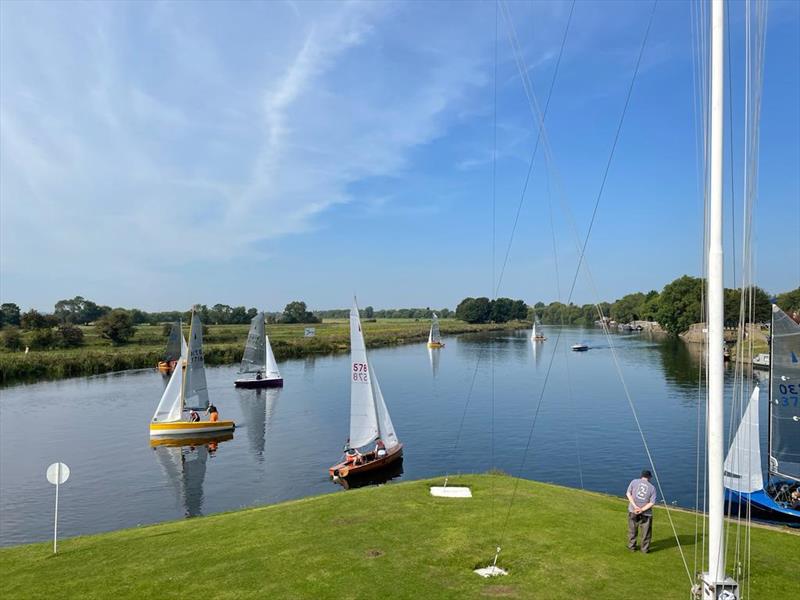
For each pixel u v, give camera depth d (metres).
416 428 50.56
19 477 38.25
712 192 8.99
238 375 80.31
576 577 13.94
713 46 8.90
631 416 52.28
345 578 14.16
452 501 21.58
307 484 36.34
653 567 14.57
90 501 33.53
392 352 124.44
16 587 14.36
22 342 110.06
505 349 128.00
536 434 46.69
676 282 145.38
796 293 121.06
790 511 23.86
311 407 62.06
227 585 13.95
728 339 89.19
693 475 35.28
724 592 9.01
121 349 113.69
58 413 59.50
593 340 146.25
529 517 19.20
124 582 14.43
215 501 33.41
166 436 47.66
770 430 26.02
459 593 13.15
